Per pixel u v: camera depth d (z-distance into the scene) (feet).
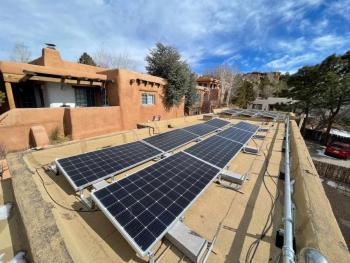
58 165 12.34
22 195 9.22
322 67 81.20
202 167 14.23
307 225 7.97
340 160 71.87
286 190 10.17
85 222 9.16
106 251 7.68
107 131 41.70
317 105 88.22
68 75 36.63
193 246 7.55
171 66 62.49
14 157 14.07
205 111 109.91
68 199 10.84
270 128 36.09
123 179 10.83
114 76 44.47
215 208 10.87
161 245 8.14
